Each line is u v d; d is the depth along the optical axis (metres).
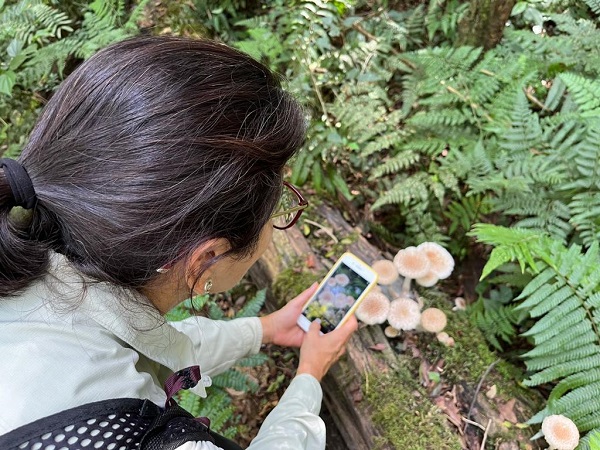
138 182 0.71
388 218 2.56
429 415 1.69
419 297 2.02
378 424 1.71
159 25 2.73
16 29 2.68
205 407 1.89
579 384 1.67
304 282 2.01
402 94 2.64
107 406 0.75
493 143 2.37
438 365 1.84
